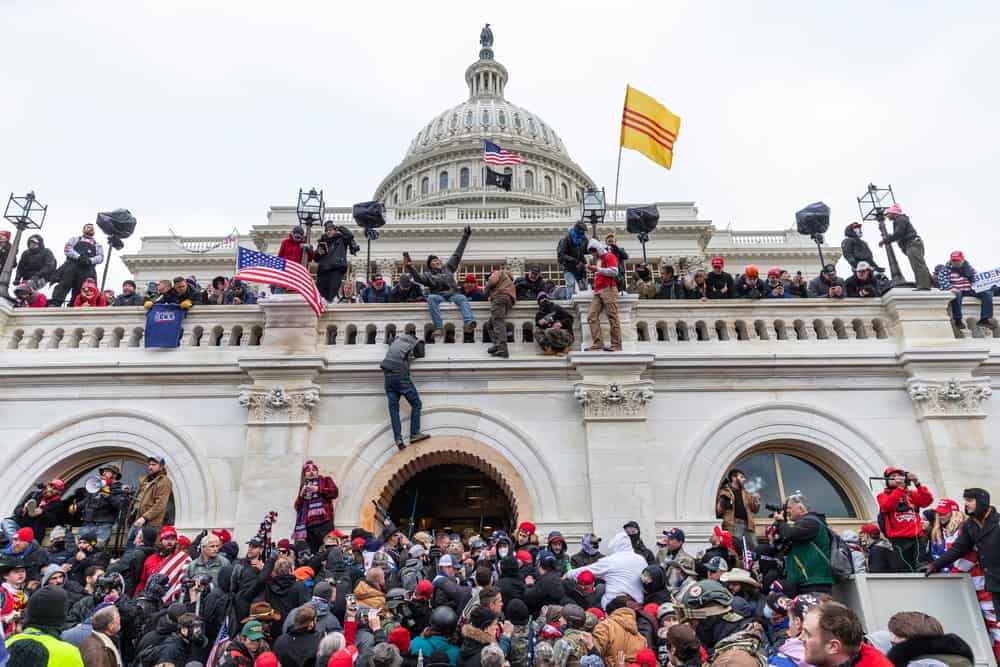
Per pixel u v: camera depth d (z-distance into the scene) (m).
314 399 11.02
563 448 10.95
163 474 10.31
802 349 11.66
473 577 7.93
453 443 10.95
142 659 6.16
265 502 10.40
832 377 11.45
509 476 10.77
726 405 11.27
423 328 11.91
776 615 6.52
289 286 11.20
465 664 5.57
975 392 11.09
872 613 6.76
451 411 11.20
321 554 8.52
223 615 6.99
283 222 45.62
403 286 12.45
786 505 7.35
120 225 14.06
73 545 9.24
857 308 12.01
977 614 6.78
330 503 10.16
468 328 11.84
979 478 10.60
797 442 11.16
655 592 7.43
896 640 4.41
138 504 10.05
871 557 7.97
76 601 7.31
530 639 5.80
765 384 11.41
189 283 12.26
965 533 6.89
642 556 8.30
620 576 7.61
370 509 10.52
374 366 11.30
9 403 11.20
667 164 14.82
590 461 10.66
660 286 13.33
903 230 12.27
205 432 11.05
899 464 10.88
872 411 11.23
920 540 8.41
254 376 11.16
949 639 4.22
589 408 10.96
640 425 10.88
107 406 11.18
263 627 6.35
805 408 11.21
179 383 11.36
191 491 10.67
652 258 42.59
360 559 8.61
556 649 5.62
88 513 9.87
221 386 11.36
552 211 46.53
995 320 12.16
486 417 11.16
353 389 11.32
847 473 11.03
